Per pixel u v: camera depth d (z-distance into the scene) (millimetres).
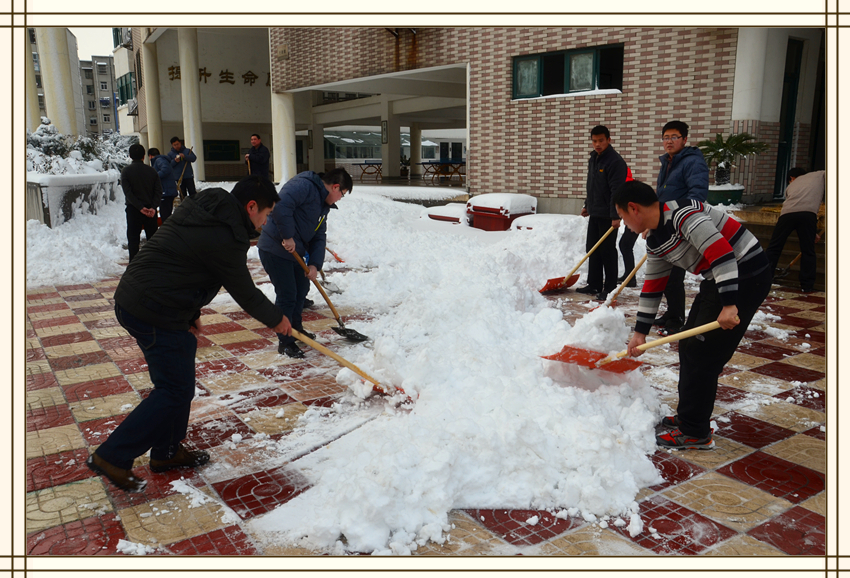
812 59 9930
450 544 2312
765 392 3814
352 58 14625
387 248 9000
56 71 17125
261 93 26500
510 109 11789
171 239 2566
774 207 8531
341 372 3961
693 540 2318
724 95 9203
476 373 3564
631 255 6883
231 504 2594
